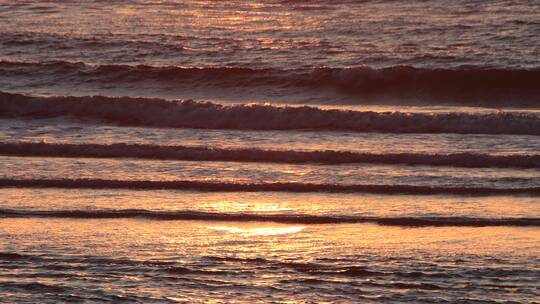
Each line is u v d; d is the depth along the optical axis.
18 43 105.06
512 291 33.69
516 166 56.62
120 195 50.00
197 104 71.88
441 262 37.81
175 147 60.25
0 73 90.19
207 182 52.41
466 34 109.31
